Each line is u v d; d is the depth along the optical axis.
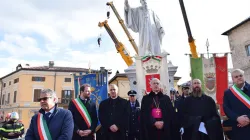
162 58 8.91
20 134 7.08
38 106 33.94
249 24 20.50
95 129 5.18
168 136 4.66
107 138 5.08
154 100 4.94
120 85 30.53
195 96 4.78
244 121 3.89
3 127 6.95
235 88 4.35
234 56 22.44
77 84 8.95
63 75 35.59
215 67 8.63
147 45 9.91
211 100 4.76
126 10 10.57
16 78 35.69
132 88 9.58
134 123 6.17
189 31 9.46
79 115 5.04
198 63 8.75
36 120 3.52
